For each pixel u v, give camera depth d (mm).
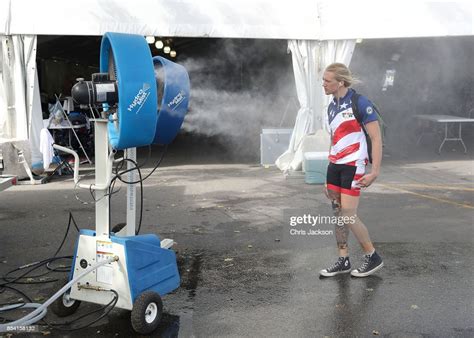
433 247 5414
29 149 9445
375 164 4305
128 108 3312
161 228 6281
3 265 5031
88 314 3828
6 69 9500
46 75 15141
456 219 6516
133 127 3379
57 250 5453
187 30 9578
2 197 8070
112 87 3479
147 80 3404
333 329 3648
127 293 3555
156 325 3652
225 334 3604
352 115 4277
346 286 4422
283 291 4352
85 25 9336
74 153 3816
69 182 9336
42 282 4566
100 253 3646
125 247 3533
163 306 4082
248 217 6738
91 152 12789
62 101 13102
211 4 9625
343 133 4348
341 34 9883
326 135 9555
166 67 4031
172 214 6949
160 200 7797
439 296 4168
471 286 4363
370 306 4012
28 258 5234
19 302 4141
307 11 9859
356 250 5352
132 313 3514
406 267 4836
